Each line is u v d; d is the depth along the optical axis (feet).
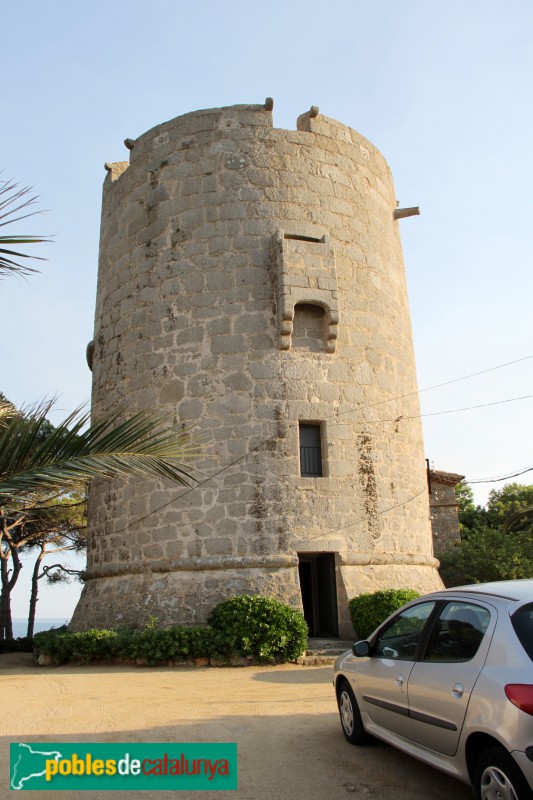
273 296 55.06
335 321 54.85
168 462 27.43
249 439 51.93
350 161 62.28
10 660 55.72
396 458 56.90
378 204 64.03
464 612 17.88
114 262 62.75
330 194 59.62
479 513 128.47
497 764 14.52
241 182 57.57
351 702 22.77
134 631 47.14
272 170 58.08
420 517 58.49
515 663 14.88
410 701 18.44
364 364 56.95
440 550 96.17
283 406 52.75
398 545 54.54
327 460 52.95
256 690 34.09
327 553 52.47
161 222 58.85
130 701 31.27
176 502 51.96
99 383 61.93
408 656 19.57
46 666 46.65
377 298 60.13
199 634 44.27
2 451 24.44
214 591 48.65
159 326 56.54
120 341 59.57
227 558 49.65
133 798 18.57
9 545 83.61
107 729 25.36
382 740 21.45
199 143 59.26
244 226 56.39
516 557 78.43
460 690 16.14
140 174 62.03
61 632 55.11
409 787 18.97
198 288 55.72
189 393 53.83
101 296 64.80
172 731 24.90
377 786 19.04
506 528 101.71
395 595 47.57
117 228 63.36
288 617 45.21
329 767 20.59
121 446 26.32
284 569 49.39
